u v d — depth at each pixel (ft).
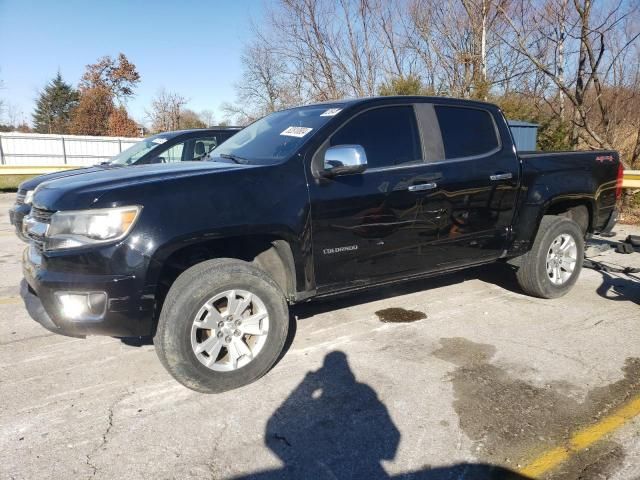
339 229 11.69
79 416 9.75
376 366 11.71
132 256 9.36
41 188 11.19
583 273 19.61
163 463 8.34
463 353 12.34
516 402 10.03
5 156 77.05
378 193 12.12
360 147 11.20
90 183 10.19
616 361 11.79
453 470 8.08
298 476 8.01
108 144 83.51
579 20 33.53
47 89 201.87
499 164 14.40
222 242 11.22
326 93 58.03
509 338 13.24
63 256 9.37
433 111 13.75
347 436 9.04
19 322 14.79
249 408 9.98
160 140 24.95
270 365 11.02
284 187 10.98
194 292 9.85
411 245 12.98
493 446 8.67
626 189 31.65
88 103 143.95
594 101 36.35
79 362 12.12
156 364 11.98
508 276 18.92
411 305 15.90
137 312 9.56
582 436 8.91
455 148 13.87
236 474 8.08
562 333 13.52
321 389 10.68
